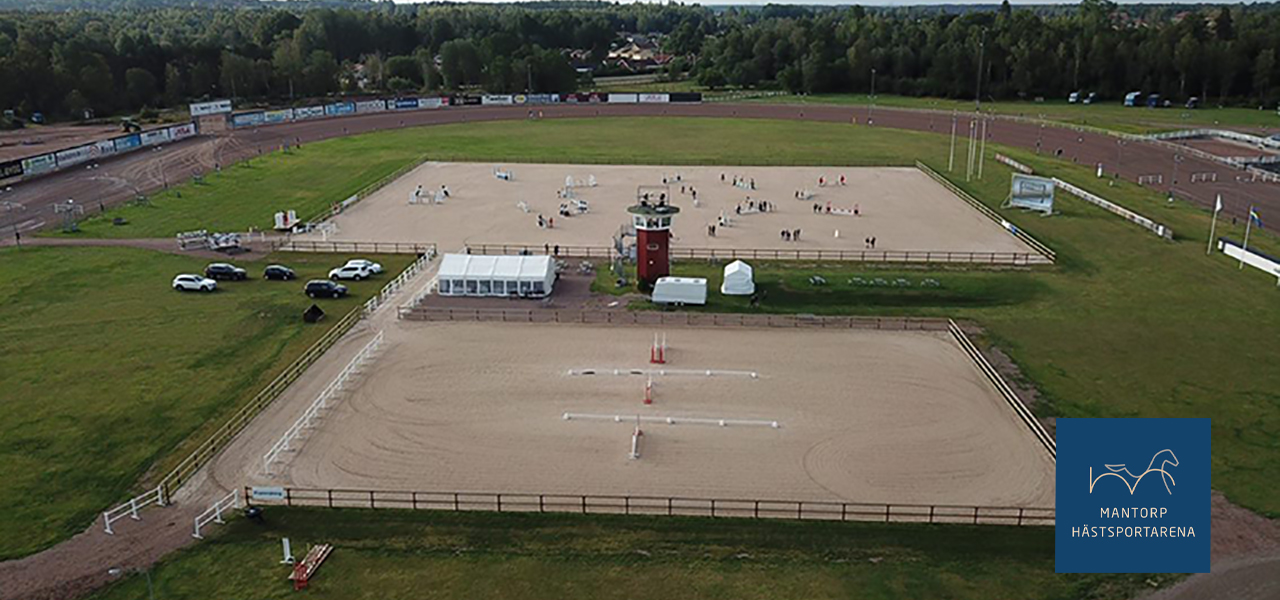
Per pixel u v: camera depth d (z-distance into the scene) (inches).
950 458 2025.1
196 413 2228.1
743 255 3656.5
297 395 2336.4
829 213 4372.5
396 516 1787.6
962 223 4192.9
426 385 2401.6
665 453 2042.3
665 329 2817.4
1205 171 5438.0
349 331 2797.7
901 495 1867.6
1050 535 1722.4
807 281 3292.3
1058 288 3230.8
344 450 2053.4
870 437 2122.3
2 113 7431.1
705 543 1697.8
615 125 7416.3
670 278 3088.1
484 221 4224.9
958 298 3132.4
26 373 2452.0
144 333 2770.7
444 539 1708.9
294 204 4576.8
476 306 3024.1
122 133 6973.4
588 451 2052.2
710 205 4537.4
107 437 2100.1
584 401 2308.1
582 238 3929.6
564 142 6535.4
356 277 3341.5
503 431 2146.9
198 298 3112.7
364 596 1531.7
